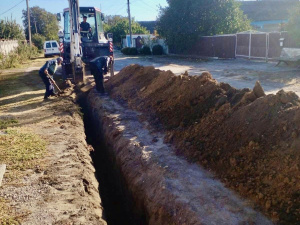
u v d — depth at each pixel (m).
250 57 21.39
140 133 6.84
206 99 6.58
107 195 6.24
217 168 4.80
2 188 4.65
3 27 33.31
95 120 9.41
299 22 17.34
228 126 5.27
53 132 7.14
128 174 5.59
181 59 25.00
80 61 12.08
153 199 4.57
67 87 12.17
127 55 32.72
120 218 5.66
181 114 6.80
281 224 3.45
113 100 10.07
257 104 5.12
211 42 25.25
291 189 3.68
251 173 4.29
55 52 32.97
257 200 3.88
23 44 34.09
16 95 11.88
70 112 8.87
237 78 13.06
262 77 12.98
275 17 37.72
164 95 8.22
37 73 18.91
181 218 3.94
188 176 4.76
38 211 4.10
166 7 28.84
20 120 8.21
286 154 4.09
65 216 4.00
